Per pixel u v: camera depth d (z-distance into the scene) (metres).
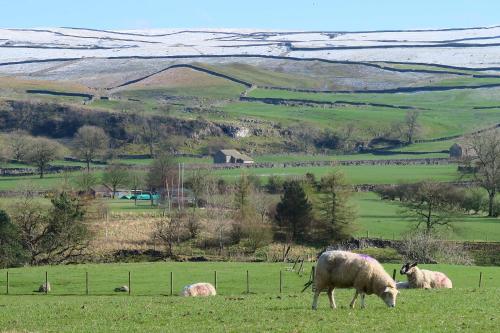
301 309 46.94
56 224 120.25
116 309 52.06
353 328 40.25
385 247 129.25
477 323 41.44
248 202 153.12
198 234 136.50
